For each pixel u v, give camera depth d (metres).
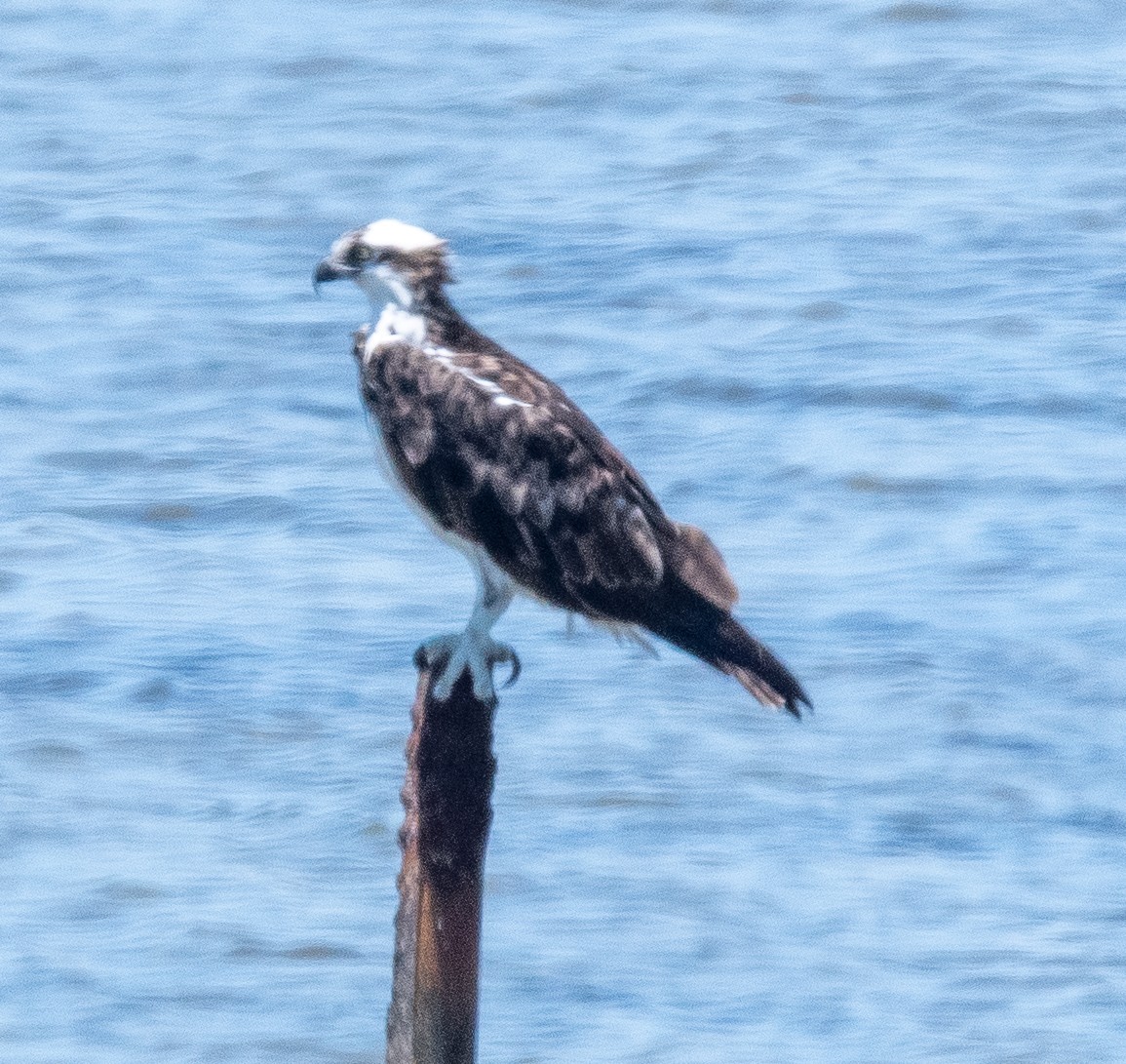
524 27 39.66
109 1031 14.19
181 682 18.47
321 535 21.23
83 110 36.03
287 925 15.27
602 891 15.54
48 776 17.23
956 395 24.36
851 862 16.02
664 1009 14.25
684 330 26.45
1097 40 38.38
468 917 9.05
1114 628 19.33
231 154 33.88
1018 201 31.14
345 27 39.84
